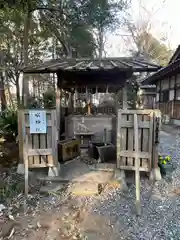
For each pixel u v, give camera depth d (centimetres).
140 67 420
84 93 575
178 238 207
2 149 434
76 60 547
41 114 332
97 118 515
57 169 348
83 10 702
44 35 1019
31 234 216
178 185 321
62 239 208
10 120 519
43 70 448
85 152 481
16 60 992
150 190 308
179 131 783
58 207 267
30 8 545
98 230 223
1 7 415
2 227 228
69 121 518
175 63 776
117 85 532
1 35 870
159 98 1317
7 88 1034
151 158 334
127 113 327
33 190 306
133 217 245
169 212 254
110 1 740
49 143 343
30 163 343
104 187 314
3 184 312
